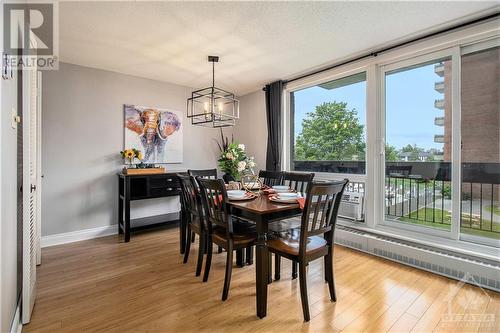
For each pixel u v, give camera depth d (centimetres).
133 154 353
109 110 355
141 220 376
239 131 496
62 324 165
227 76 381
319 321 169
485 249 224
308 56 307
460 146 238
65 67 321
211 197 206
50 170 312
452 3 202
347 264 258
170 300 193
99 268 247
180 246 289
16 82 158
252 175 289
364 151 320
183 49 284
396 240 272
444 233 250
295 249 182
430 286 213
